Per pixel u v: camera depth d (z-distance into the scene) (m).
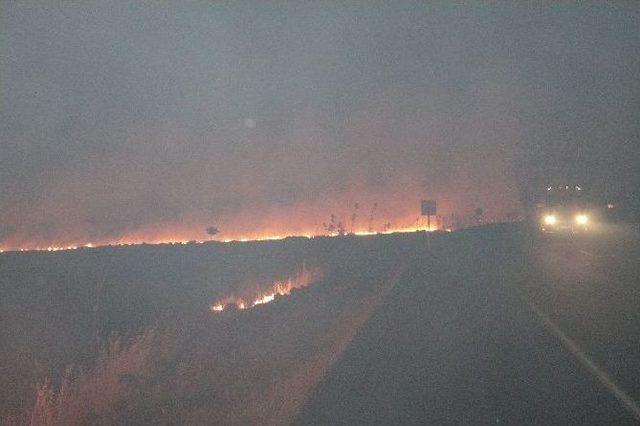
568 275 33.31
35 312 24.05
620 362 13.21
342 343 14.84
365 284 28.48
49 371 14.12
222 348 13.80
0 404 11.60
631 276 32.22
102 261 53.31
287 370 12.12
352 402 10.08
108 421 9.25
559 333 16.62
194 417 9.13
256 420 8.98
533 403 10.10
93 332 19.25
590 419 9.33
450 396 10.52
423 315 19.80
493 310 21.00
